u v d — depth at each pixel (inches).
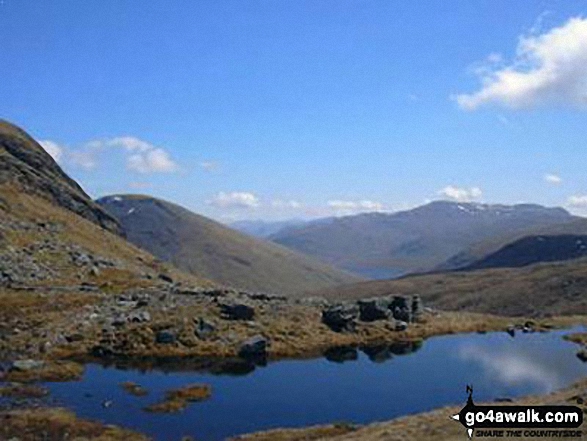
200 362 3095.5
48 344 3166.8
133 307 3774.6
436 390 2652.6
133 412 2247.8
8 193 6914.4
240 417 2239.2
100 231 7564.0
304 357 3302.2
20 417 2089.1
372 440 1686.8
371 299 4217.5
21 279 4372.5
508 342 3934.5
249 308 3718.0
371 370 3034.0
